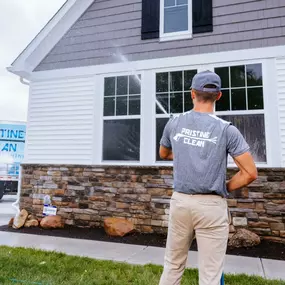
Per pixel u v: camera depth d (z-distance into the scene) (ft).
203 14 18.11
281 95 16.03
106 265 11.08
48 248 13.78
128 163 18.69
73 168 19.60
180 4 19.07
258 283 9.36
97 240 15.69
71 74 20.92
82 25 21.20
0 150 40.01
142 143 18.42
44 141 21.04
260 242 14.83
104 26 20.58
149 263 11.55
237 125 16.62
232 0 17.63
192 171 5.38
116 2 20.48
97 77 20.21
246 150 5.35
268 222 15.21
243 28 17.19
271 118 16.06
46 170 20.31
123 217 17.88
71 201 19.30
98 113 19.83
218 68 17.40
